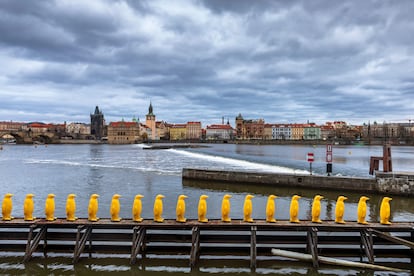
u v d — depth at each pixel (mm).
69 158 93688
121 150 151875
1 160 86750
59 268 14438
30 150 156125
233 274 14102
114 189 35906
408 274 14164
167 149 159625
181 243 17188
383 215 15203
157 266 14711
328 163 38031
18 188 36906
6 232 15797
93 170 57531
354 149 161000
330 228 14898
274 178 38688
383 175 33406
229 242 15609
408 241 14914
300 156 101188
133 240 14664
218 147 189500
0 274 13891
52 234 15648
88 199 29797
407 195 32281
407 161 83750
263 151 136875
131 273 14062
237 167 61906
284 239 15625
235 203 28703
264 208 26828
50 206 15250
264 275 14039
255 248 14617
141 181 42656
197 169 43594
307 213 25109
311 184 36719
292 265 14875
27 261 14859
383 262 15250
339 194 33969
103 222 15016
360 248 15586
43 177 47438
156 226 14852
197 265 14852
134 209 15250
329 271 14398
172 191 34875
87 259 15258
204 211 15250
